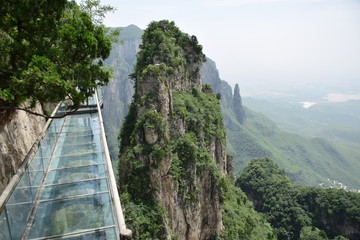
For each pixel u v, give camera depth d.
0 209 8.48
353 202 97.56
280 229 103.31
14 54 12.31
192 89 70.31
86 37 12.64
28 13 12.12
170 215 47.19
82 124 21.25
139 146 46.09
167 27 72.75
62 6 13.02
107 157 14.23
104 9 21.64
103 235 10.12
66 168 14.28
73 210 11.28
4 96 10.48
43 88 11.26
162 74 51.03
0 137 13.65
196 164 52.84
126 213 39.78
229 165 89.62
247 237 62.38
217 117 69.75
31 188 11.55
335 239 95.06
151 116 46.59
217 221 56.84
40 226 10.54
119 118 197.75
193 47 75.06
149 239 38.97
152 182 44.84
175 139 52.06
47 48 13.48
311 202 105.50
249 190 123.44
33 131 18.42
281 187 115.38
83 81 12.60
